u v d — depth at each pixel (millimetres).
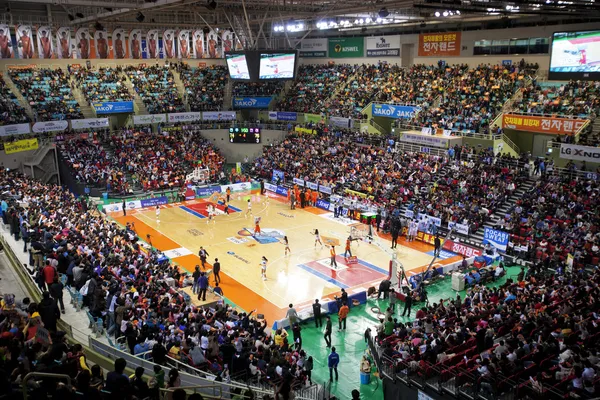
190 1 35125
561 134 39844
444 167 43031
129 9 41219
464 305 23688
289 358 19125
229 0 42625
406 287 27500
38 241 23375
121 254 26609
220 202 48344
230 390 15289
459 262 32156
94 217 34469
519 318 20594
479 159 42156
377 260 34219
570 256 29172
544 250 31359
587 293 22422
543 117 40938
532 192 36688
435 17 48969
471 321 20875
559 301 21953
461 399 16828
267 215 44438
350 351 23266
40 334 11523
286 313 26547
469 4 36031
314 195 46969
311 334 24844
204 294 25922
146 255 30484
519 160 40312
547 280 24984
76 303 19172
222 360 17828
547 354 17438
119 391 8547
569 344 17719
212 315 21281
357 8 42844
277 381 16344
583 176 36812
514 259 32625
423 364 18078
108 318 18125
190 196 49969
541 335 18375
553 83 45438
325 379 20938
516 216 34688
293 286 30000
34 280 18609
